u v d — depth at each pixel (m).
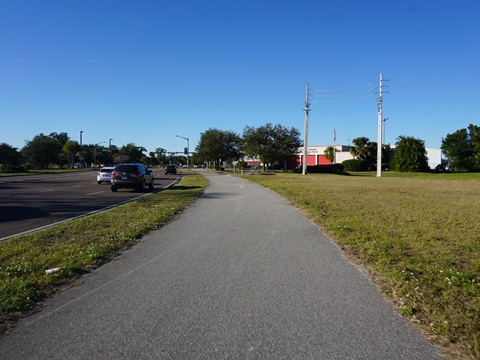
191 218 13.26
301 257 7.75
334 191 23.72
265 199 19.89
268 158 66.44
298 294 5.55
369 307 5.03
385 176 55.22
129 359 3.73
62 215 14.42
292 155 67.44
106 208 16.77
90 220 12.37
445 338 4.06
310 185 30.02
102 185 32.94
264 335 4.22
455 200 18.08
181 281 6.19
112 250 8.34
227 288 5.84
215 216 13.70
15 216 14.13
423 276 6.04
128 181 25.77
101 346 4.00
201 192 24.67
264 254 8.02
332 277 6.38
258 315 4.78
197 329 4.38
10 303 5.10
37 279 6.12
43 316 4.78
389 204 16.36
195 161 131.62
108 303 5.22
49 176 50.91
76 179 42.94
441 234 9.52
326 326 4.45
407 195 20.91
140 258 7.72
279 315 4.78
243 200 19.41
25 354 3.85
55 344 4.05
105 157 139.62
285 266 7.08
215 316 4.75
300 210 15.23
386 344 3.99
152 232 10.63
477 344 3.88
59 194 23.95
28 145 98.44
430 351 3.83
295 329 4.37
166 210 14.89
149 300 5.33
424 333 4.23
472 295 5.20
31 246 8.53
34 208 16.66
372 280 6.19
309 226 11.50
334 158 96.75
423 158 75.62
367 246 8.30
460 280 5.74
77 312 4.91
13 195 23.00
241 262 7.38
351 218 12.27
